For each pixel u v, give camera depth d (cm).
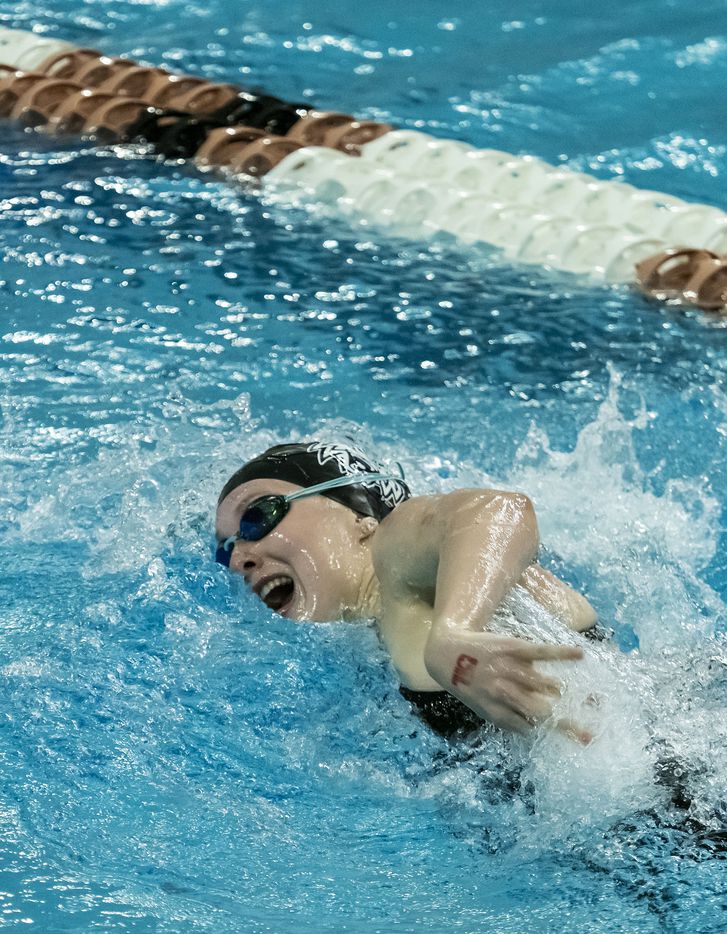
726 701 736
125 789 729
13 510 1029
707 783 670
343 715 777
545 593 793
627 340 1323
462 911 635
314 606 834
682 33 2264
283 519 852
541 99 2000
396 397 1211
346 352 1290
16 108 1930
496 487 1070
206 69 2094
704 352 1302
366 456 909
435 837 696
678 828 655
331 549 840
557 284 1454
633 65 2127
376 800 727
